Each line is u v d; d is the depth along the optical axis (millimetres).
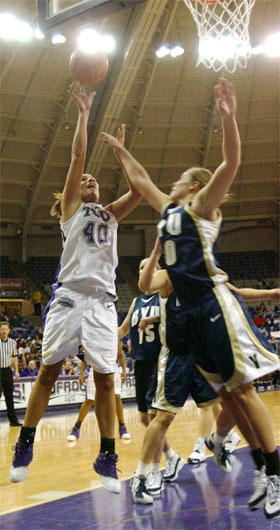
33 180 23531
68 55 18578
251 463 4602
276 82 21312
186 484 3975
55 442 6867
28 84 19281
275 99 21859
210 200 2889
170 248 3029
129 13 16938
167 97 21391
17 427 8914
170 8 17594
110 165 23438
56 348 3355
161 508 3344
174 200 3211
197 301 2977
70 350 3383
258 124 22844
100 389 3377
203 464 4734
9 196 24188
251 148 23859
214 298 2938
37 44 17750
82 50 3463
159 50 18422
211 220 2986
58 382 11742
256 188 25859
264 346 3004
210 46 13555
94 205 3490
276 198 26219
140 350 4367
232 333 2885
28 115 20516
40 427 8773
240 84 21266
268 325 20438
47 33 6895
